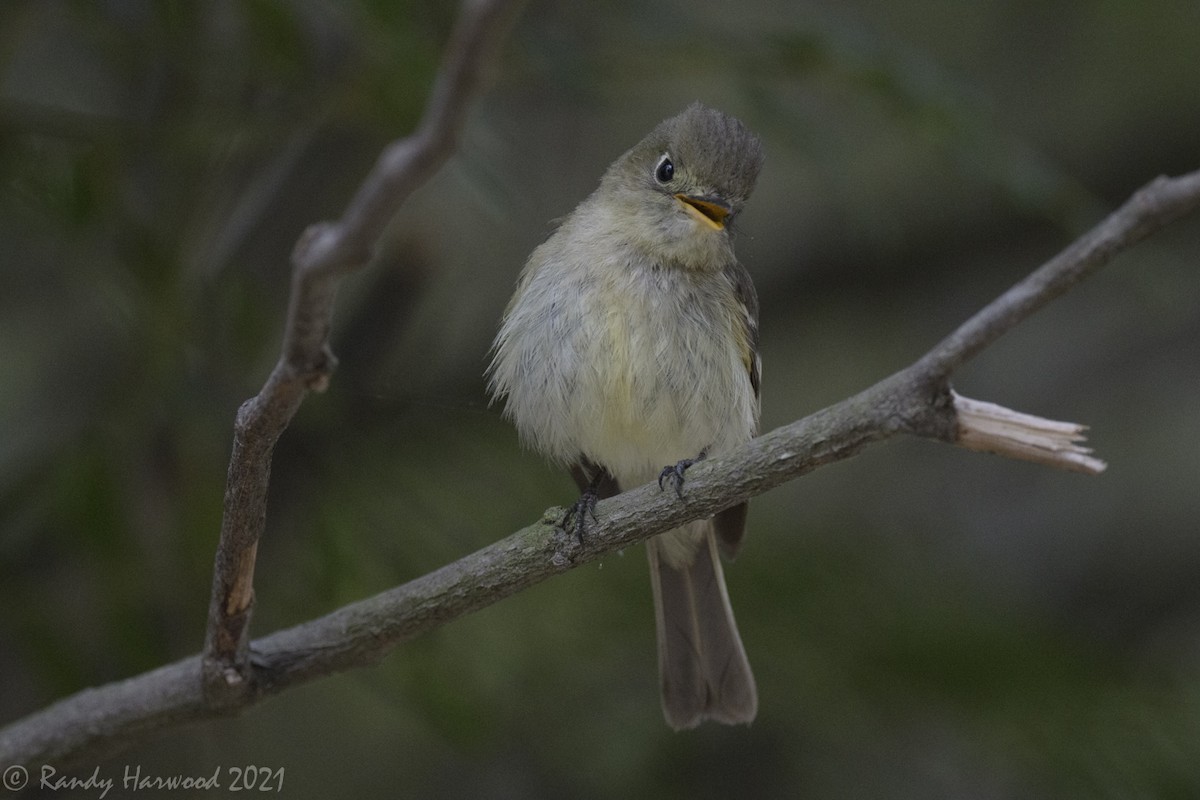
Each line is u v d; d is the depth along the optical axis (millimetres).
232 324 9203
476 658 10102
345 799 10555
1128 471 13430
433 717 9359
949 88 9062
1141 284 12867
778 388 13453
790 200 13695
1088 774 9844
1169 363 13859
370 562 9492
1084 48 13617
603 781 10094
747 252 13609
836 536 11500
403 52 7969
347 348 10375
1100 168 13625
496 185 7766
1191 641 12398
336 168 9711
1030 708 10234
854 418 5656
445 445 10055
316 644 6508
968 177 11227
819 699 10289
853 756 10203
